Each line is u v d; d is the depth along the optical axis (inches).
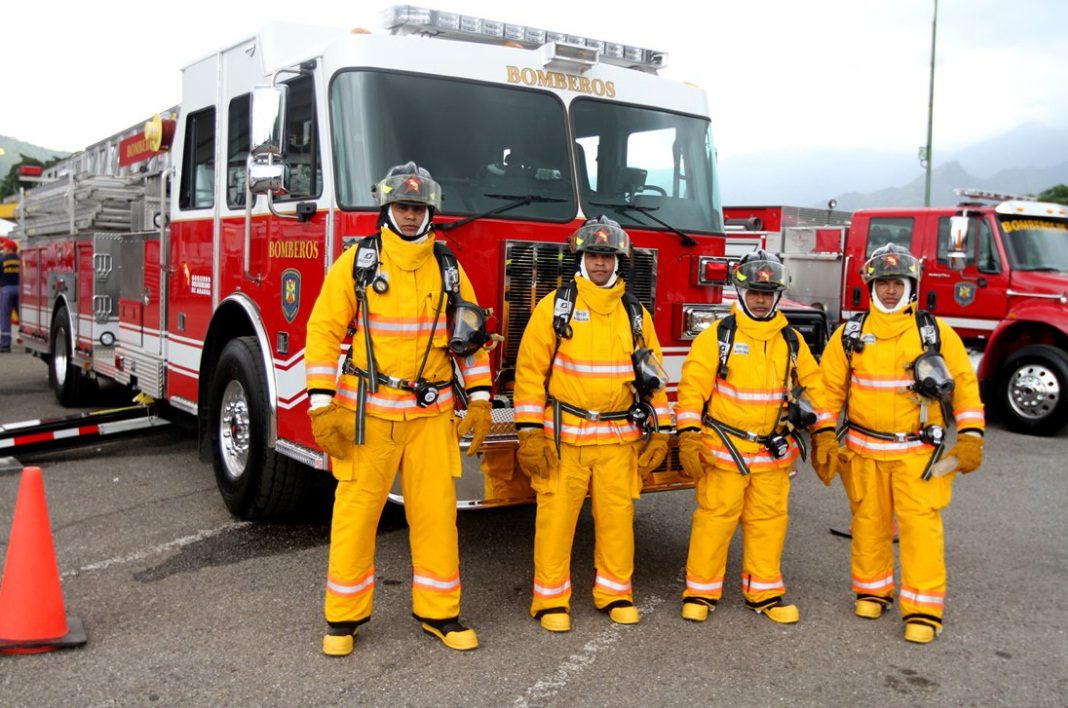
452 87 192.7
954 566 214.2
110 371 319.9
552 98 202.4
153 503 246.7
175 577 190.2
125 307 305.3
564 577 169.9
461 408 166.4
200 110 251.6
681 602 185.0
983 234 410.9
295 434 204.8
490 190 191.6
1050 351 380.5
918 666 157.6
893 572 194.4
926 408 169.9
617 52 225.1
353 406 153.6
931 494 169.8
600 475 168.7
